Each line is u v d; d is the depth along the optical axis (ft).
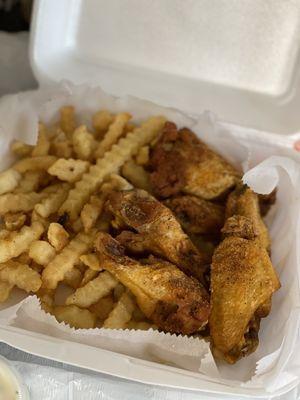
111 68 0.96
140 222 0.78
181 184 0.87
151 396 0.77
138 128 0.91
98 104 0.94
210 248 0.86
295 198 0.87
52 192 0.86
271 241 0.87
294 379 0.73
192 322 0.73
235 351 0.73
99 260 0.76
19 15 1.04
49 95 0.92
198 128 0.92
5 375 0.70
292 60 0.93
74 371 0.77
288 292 0.80
